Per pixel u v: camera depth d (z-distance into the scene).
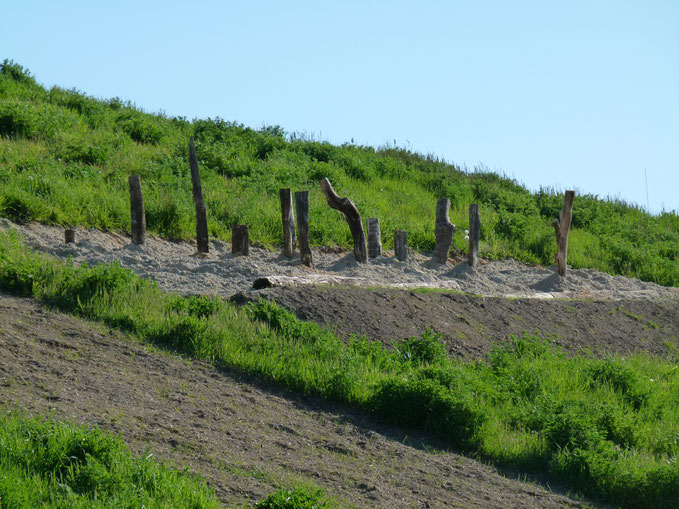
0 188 30.53
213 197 37.84
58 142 41.75
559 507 13.90
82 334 18.88
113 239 31.25
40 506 9.93
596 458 15.32
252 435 14.92
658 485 14.55
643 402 21.34
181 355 19.20
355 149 60.41
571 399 19.56
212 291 25.92
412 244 39.66
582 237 47.03
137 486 10.90
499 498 13.89
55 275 22.03
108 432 12.92
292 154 50.03
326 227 37.47
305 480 13.03
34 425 11.89
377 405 18.00
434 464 15.34
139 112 56.56
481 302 29.16
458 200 49.91
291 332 21.48
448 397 17.34
